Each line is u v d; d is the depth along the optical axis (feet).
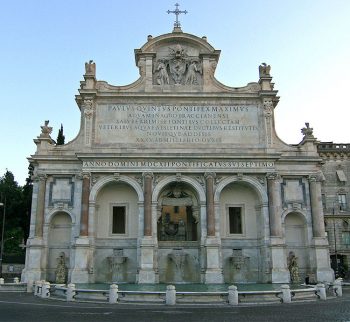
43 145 154.51
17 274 217.15
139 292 94.07
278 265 143.54
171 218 159.02
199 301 92.22
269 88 160.25
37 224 147.02
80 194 150.10
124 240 151.12
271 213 147.74
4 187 279.28
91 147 152.87
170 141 156.56
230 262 151.64
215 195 149.48
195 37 163.63
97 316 70.79
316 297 102.22
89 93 155.43
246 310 80.38
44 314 73.10
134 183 149.59
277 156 150.82
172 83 161.48
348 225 237.66
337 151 243.81
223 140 157.38
